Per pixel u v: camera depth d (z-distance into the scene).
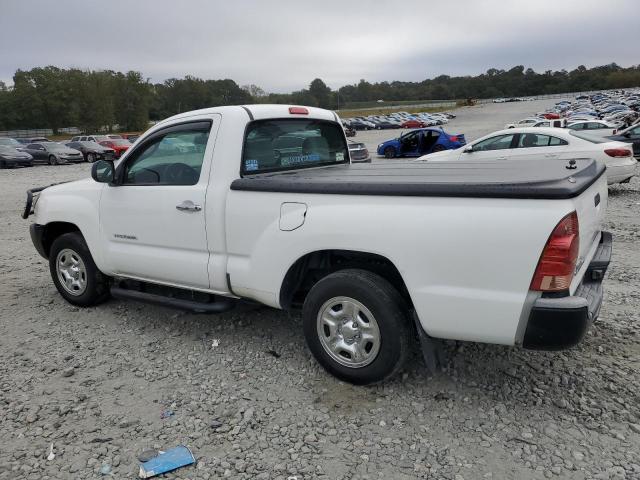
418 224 3.07
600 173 3.61
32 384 3.79
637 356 3.86
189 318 4.94
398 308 3.30
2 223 10.78
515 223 2.82
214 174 3.94
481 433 3.04
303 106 4.71
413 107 127.62
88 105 84.81
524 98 142.12
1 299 5.69
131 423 3.27
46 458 2.96
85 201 4.86
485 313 2.96
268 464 2.85
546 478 2.66
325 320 3.58
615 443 2.90
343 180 3.43
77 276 5.21
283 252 3.59
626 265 6.16
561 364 3.79
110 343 4.45
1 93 86.62
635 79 146.88
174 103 119.25
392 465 2.81
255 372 3.86
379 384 3.60
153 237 4.35
